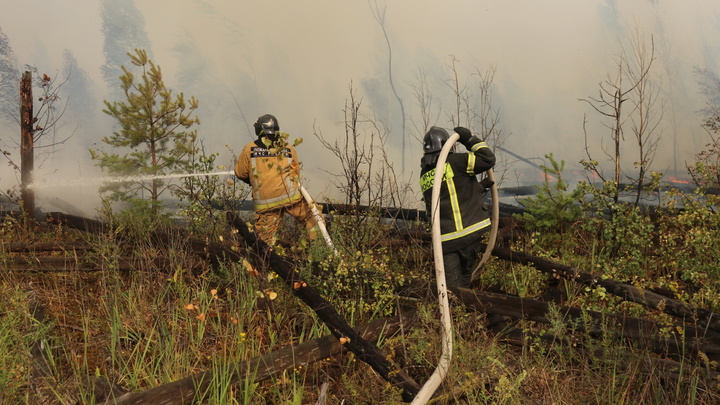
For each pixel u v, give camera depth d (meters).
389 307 3.87
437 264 3.37
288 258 4.23
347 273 3.89
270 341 3.65
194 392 2.68
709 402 2.86
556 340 3.47
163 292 4.11
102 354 3.44
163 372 3.19
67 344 3.51
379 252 4.58
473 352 3.23
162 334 3.50
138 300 4.13
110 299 4.02
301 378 3.18
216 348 3.54
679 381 2.88
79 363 3.29
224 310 4.11
